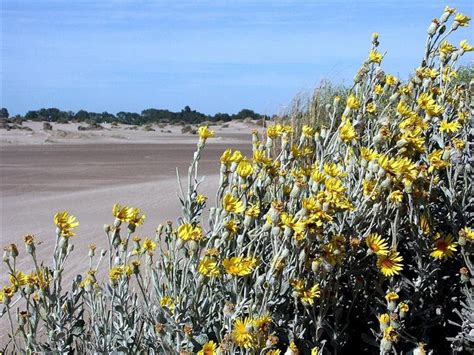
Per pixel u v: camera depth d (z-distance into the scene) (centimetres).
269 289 364
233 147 3900
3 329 572
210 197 1331
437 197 445
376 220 418
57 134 6412
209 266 365
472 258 429
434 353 426
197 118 11606
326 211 371
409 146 415
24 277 424
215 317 393
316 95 1106
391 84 496
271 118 1160
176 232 419
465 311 398
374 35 502
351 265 400
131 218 429
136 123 11431
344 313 424
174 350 366
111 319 409
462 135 488
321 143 507
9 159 3003
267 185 430
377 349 411
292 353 319
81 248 893
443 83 528
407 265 433
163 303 376
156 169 2305
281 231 365
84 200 1470
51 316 401
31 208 1370
